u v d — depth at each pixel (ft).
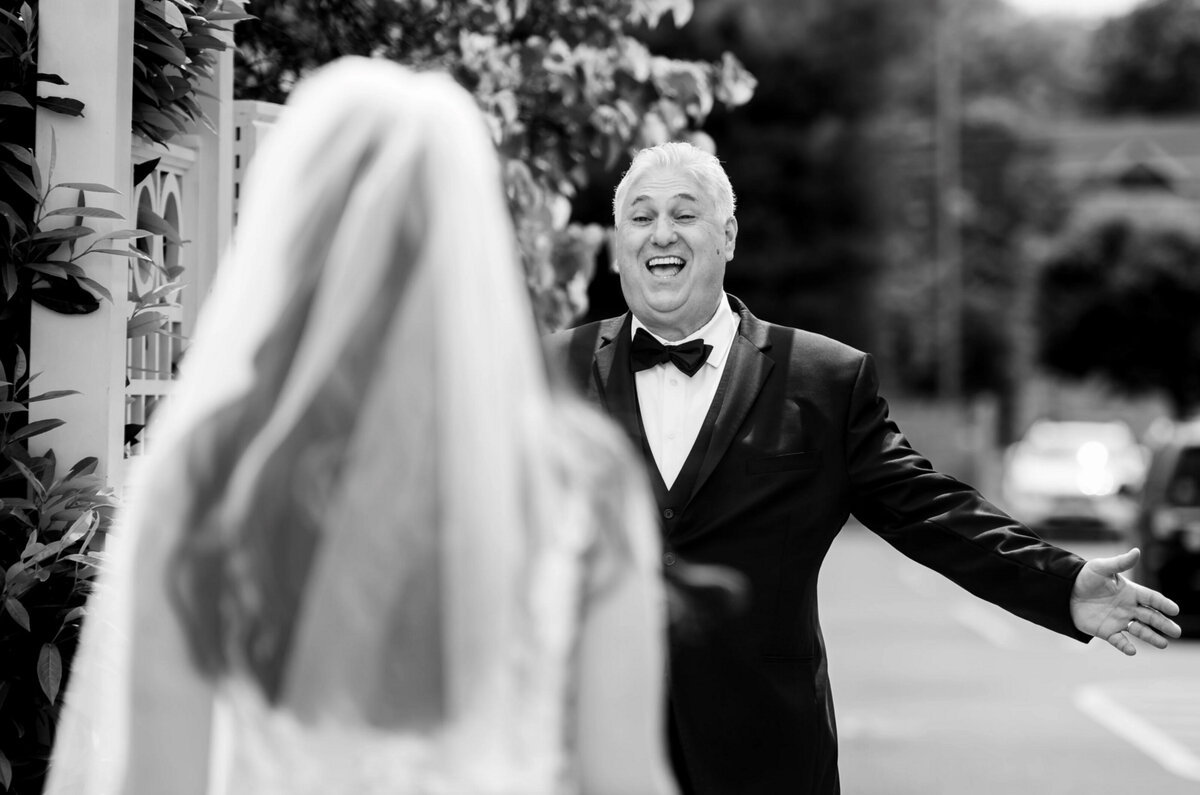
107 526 12.78
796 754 13.82
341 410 6.56
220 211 16.57
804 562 14.28
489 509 6.55
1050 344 166.71
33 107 13.14
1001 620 62.44
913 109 176.04
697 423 14.64
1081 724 39.99
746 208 103.86
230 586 6.46
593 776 6.75
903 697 43.98
